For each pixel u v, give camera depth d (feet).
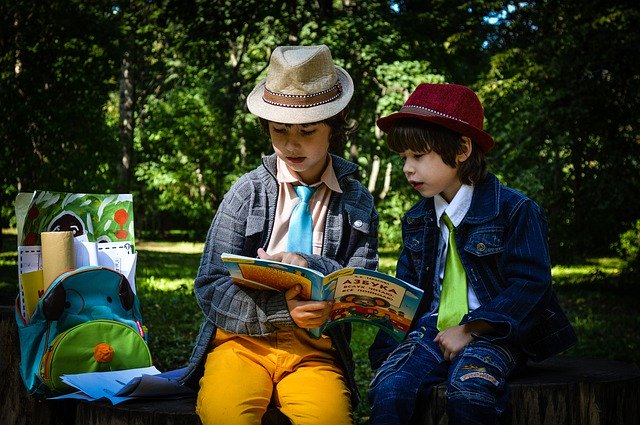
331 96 8.80
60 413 10.90
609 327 29.68
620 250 42.32
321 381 8.34
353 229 9.22
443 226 9.28
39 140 47.55
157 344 22.52
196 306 30.76
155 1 52.80
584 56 39.34
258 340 8.63
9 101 44.88
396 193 84.74
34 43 46.16
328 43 46.44
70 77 47.73
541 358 9.04
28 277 10.30
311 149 8.83
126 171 77.46
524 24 47.98
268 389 8.29
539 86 40.98
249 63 69.77
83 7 48.55
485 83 45.27
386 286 8.20
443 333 8.48
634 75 38.32
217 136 94.12
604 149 39.14
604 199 38.78
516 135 43.55
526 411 8.61
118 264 11.02
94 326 10.02
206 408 7.96
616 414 9.03
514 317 8.36
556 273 52.65
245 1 50.16
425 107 8.89
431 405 8.24
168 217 123.65
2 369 10.96
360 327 27.25
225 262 7.95
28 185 49.08
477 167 9.03
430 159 8.85
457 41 50.34
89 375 9.64
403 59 49.75
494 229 8.81
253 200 9.11
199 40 53.62
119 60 52.26
